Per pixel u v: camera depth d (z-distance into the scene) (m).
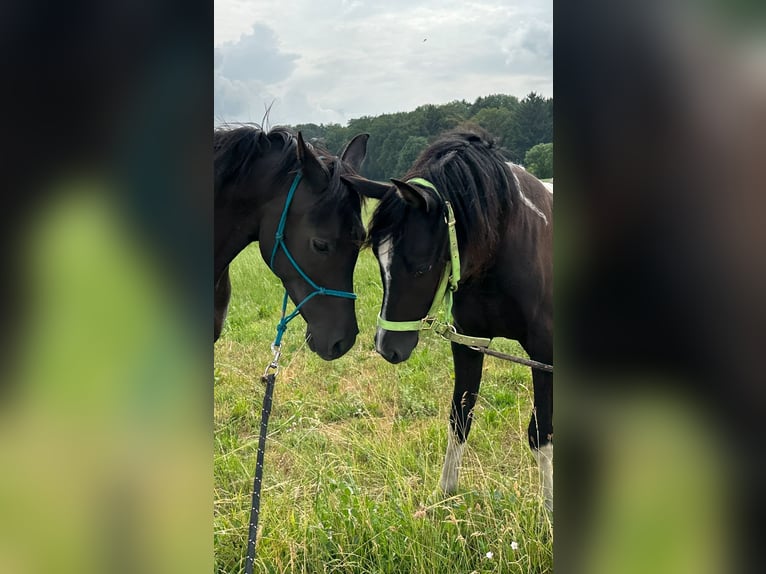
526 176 3.02
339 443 3.28
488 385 4.20
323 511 2.46
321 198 2.83
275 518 2.42
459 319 2.97
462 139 2.77
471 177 2.61
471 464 3.12
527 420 3.56
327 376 4.46
